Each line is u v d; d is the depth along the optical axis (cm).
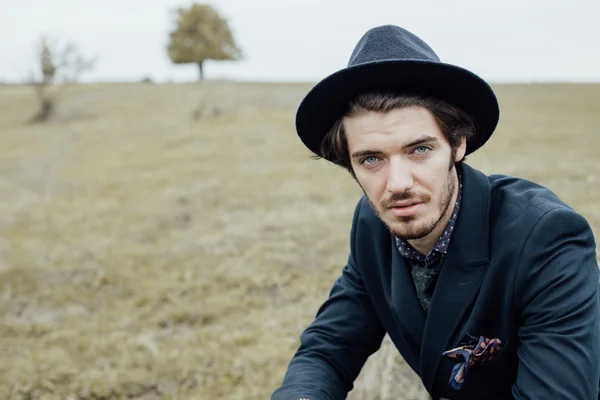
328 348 163
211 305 432
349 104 127
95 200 797
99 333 396
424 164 124
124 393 321
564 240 124
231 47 4184
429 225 126
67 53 2030
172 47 4034
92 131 1550
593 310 120
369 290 160
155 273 500
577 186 653
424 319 144
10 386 329
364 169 128
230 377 333
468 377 143
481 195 136
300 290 452
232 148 1180
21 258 551
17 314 434
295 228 600
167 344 374
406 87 125
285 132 1352
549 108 1595
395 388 254
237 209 708
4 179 1004
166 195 795
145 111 1892
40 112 1978
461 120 128
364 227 159
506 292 129
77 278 500
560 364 117
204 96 2111
